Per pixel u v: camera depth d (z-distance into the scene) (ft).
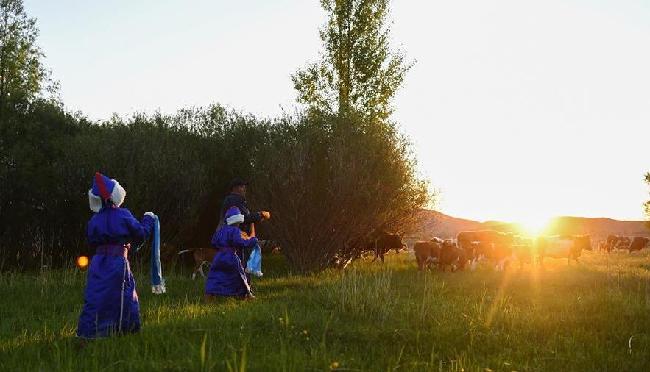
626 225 285.23
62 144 60.95
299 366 16.60
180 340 19.70
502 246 59.72
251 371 16.20
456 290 37.63
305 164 52.29
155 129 60.03
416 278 45.73
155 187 53.72
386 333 22.20
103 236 20.62
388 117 76.84
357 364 17.63
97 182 20.84
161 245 55.36
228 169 61.41
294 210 52.26
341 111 58.85
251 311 24.82
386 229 63.05
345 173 50.85
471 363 18.61
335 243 53.62
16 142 60.59
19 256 55.52
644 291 37.35
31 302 31.27
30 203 55.93
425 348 20.66
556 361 19.24
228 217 31.60
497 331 23.00
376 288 28.96
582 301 30.55
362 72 76.95
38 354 17.60
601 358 19.57
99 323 20.13
